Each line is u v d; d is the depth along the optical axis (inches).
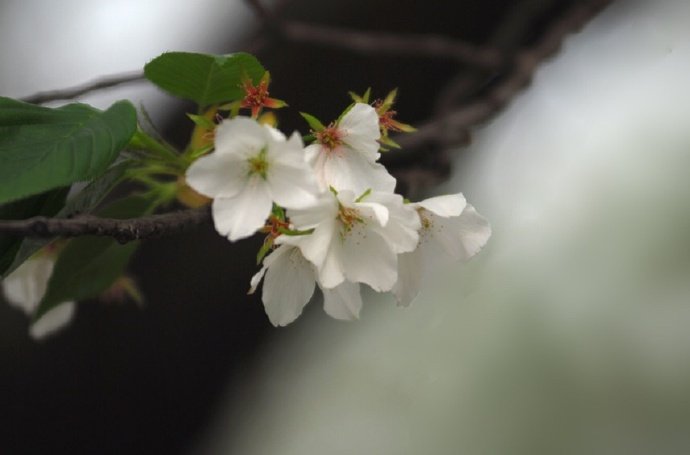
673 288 29.5
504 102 33.5
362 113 25.0
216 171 24.3
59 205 24.7
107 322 35.9
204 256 35.7
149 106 34.6
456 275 31.3
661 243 29.8
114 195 33.4
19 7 35.7
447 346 30.9
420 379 30.9
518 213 31.7
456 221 25.9
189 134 34.3
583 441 29.2
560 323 30.0
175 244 35.5
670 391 29.0
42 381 35.5
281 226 24.8
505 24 36.1
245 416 34.3
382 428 30.8
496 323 30.5
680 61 32.0
